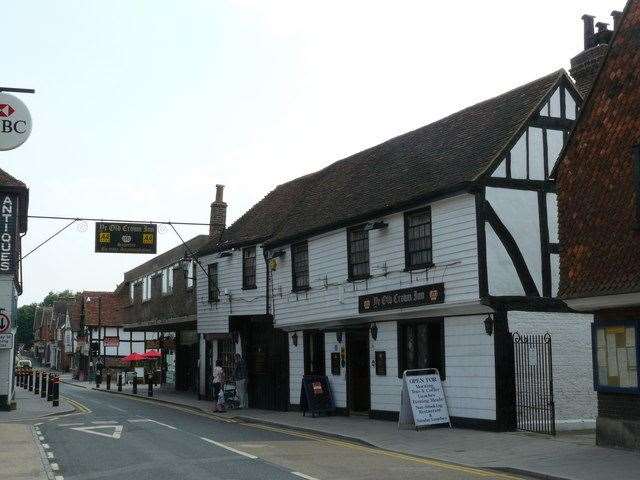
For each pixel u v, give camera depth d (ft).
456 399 60.08
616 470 37.42
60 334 314.55
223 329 100.32
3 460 43.88
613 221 44.42
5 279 80.43
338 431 59.93
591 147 46.75
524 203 60.08
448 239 60.95
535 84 65.92
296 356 84.79
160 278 133.39
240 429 64.13
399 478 36.50
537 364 57.62
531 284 58.95
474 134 67.26
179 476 37.17
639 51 43.83
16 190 81.71
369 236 71.46
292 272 85.25
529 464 40.14
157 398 110.22
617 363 44.98
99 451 47.75
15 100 52.65
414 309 63.67
